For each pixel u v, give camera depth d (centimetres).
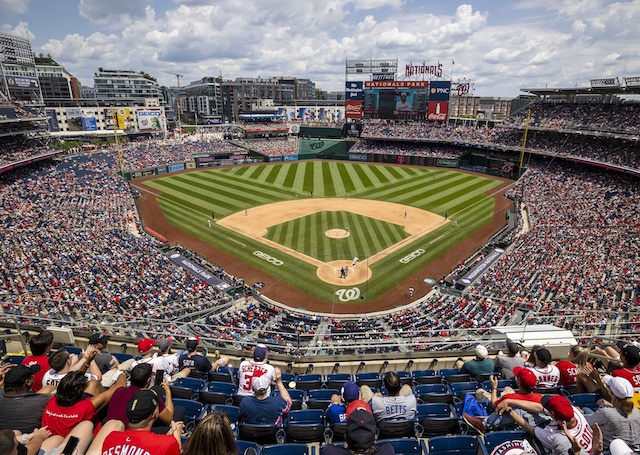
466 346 1561
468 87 9944
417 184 7056
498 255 3984
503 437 681
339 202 5966
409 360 1348
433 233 4691
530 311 2569
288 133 11250
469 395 838
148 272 3466
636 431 644
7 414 619
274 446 691
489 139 8150
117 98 14725
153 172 7819
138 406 506
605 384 813
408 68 8912
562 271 3372
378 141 9762
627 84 6056
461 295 3231
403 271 3769
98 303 2766
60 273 3244
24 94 8856
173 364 1038
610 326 1886
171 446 494
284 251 4203
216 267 3819
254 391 826
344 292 3397
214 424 435
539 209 5234
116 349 1387
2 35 8294
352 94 9319
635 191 5216
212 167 8725
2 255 3478
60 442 584
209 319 2764
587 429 629
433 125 9219
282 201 6044
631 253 3550
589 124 6612
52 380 781
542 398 645
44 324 1524
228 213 5447
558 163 6988
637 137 5662
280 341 2375
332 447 541
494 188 6675
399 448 703
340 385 1083
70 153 7531
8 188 5394
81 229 4375
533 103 7975
